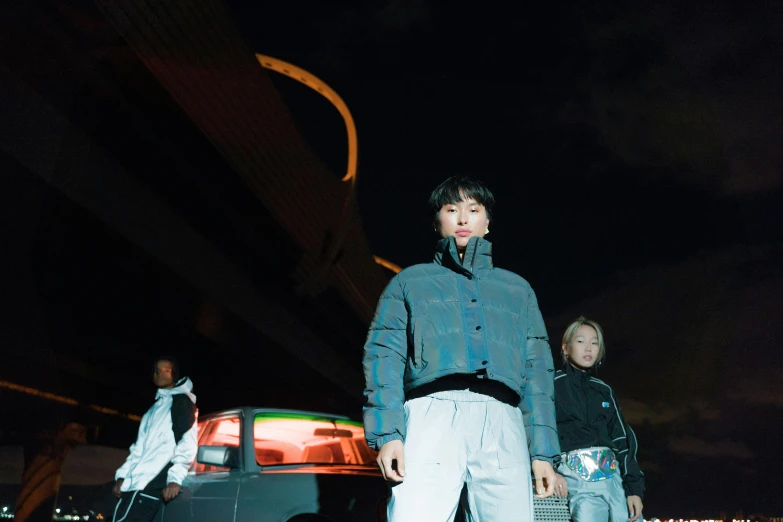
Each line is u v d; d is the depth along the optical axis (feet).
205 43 32.96
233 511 13.84
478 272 7.84
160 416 15.38
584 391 11.31
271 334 55.98
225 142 36.04
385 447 7.02
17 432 39.65
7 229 31.27
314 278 54.08
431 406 7.22
